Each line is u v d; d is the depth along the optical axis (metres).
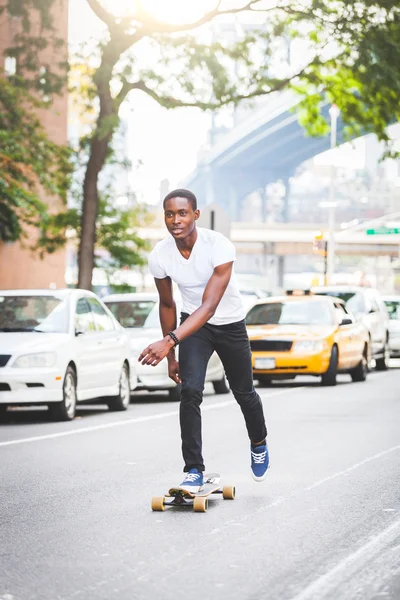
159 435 14.68
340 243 121.38
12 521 8.44
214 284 8.69
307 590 6.30
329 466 11.38
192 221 8.73
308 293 29.36
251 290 58.81
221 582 6.48
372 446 13.11
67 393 16.95
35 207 28.48
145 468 11.34
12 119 29.00
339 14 28.08
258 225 120.00
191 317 8.55
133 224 32.62
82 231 29.31
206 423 16.12
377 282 132.75
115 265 32.91
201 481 8.95
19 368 16.50
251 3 27.88
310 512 8.74
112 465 11.59
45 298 17.88
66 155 29.92
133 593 6.23
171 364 9.44
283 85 29.19
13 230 29.58
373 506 9.02
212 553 7.25
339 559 7.07
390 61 27.84
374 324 30.94
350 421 16.25
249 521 8.36
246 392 9.37
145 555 7.20
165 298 9.20
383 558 7.11
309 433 14.58
